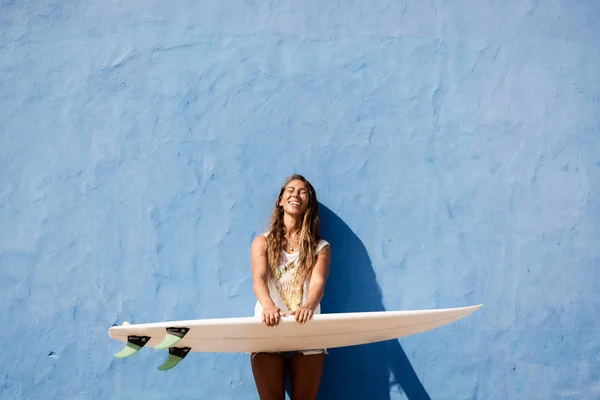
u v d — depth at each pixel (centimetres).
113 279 446
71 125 460
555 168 469
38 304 442
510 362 450
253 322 373
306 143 462
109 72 466
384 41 474
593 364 452
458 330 452
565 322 455
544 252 461
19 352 438
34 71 464
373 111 468
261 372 415
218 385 439
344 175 461
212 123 462
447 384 446
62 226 450
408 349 449
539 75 477
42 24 469
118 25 470
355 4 477
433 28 477
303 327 381
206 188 456
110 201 454
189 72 467
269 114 464
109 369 438
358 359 447
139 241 450
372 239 456
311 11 474
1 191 452
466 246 459
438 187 463
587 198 468
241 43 470
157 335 378
